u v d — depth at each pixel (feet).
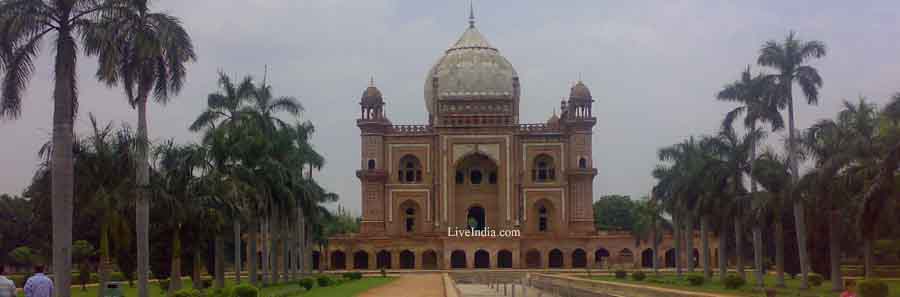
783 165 153.28
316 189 202.08
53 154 90.79
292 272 195.93
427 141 284.61
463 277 236.02
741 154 164.25
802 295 132.26
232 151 144.87
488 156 278.46
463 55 299.79
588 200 277.03
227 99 151.43
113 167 108.88
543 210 283.59
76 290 167.73
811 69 148.25
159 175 121.80
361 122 282.36
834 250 142.51
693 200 175.22
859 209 116.67
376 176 277.85
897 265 215.72
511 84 296.92
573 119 280.72
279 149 159.12
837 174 127.54
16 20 87.76
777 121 151.94
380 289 142.10
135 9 98.78
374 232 276.21
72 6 90.84
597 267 264.11
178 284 126.11
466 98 282.97
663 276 212.84
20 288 158.71
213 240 162.81
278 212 157.99
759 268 156.56
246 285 107.14
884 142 118.42
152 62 104.73
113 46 92.99
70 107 92.58
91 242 194.08
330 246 265.34
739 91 157.38
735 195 163.73
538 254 270.46
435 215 279.49
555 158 282.56
